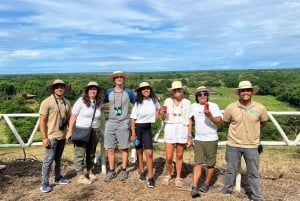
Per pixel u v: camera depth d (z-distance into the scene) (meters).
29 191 5.33
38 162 6.98
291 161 7.26
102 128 5.90
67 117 5.35
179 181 5.38
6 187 5.49
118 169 6.22
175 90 5.26
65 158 7.27
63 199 4.98
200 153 5.05
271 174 6.23
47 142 5.09
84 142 5.39
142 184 5.46
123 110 5.48
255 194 4.84
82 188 5.34
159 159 6.90
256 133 4.80
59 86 5.18
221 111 5.58
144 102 5.35
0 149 10.29
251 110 4.77
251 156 4.79
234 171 5.02
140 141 5.41
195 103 5.23
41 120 5.08
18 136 6.48
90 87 5.39
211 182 5.71
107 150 6.10
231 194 5.17
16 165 6.71
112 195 5.07
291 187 5.56
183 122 5.27
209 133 5.04
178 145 5.31
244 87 4.65
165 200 4.87
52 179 5.81
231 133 4.95
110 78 5.53
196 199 4.90
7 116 6.38
